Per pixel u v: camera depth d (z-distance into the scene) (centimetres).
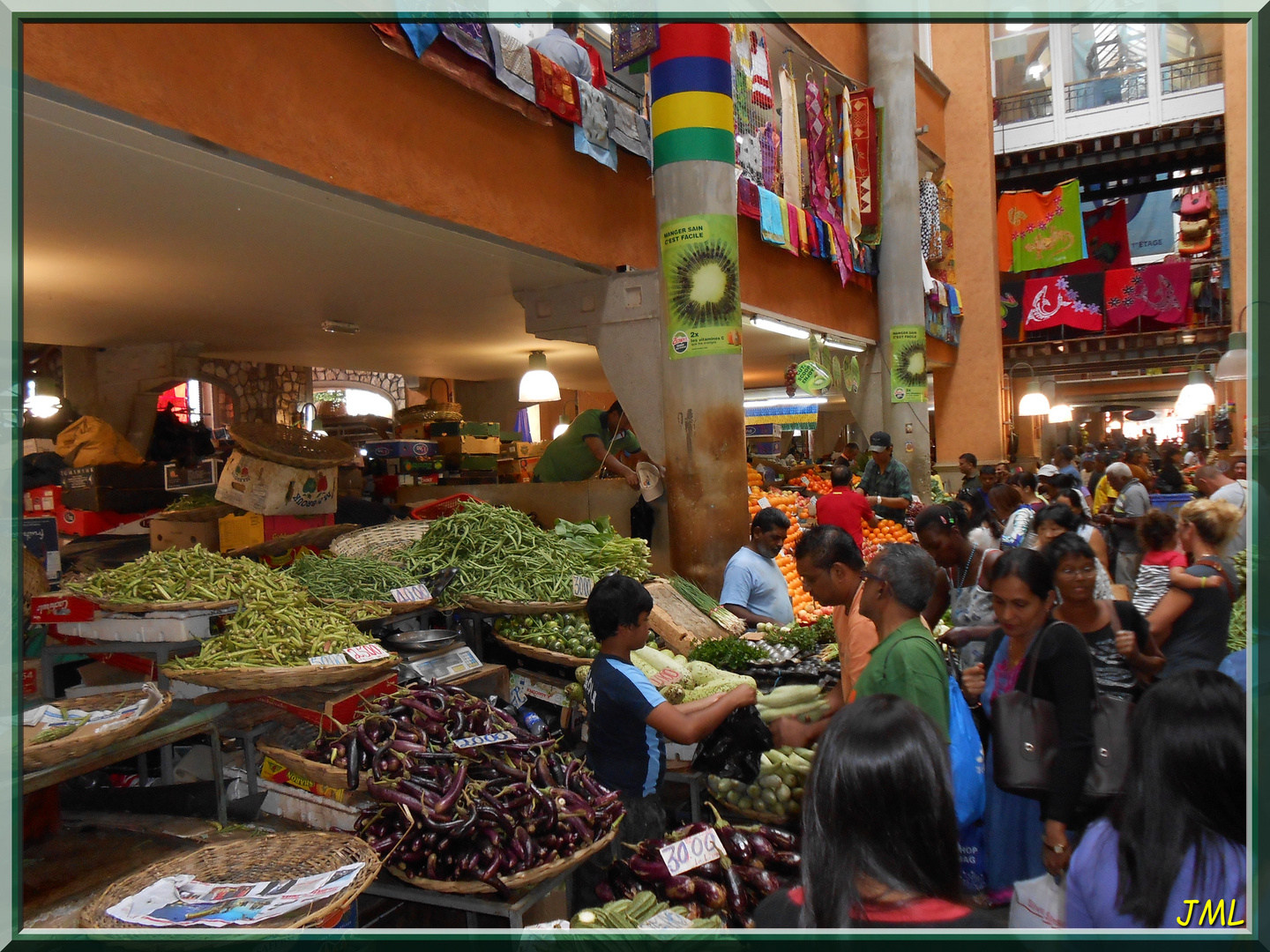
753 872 281
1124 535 712
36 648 343
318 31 415
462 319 793
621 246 653
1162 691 152
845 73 1133
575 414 1936
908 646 241
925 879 122
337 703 302
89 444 692
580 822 260
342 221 479
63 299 630
